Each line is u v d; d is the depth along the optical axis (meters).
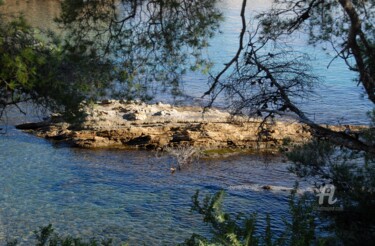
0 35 10.41
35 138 32.38
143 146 31.58
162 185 26.28
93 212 23.22
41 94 11.26
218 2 13.55
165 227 21.91
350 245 14.12
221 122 32.53
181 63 13.45
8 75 10.20
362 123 34.72
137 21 13.00
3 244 20.05
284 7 12.93
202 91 40.16
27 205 23.69
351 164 16.78
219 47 52.72
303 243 8.28
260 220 21.98
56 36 12.02
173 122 33.22
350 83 44.25
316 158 16.30
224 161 29.62
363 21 12.34
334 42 12.97
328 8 12.76
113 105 36.22
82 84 11.82
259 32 13.09
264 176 27.44
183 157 29.77
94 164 28.89
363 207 14.85
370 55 11.10
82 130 31.95
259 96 11.70
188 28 12.93
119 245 20.39
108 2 12.66
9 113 35.09
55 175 27.17
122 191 25.47
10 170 27.56
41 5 50.22
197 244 8.39
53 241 10.10
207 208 8.73
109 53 12.66
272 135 31.08
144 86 13.33
